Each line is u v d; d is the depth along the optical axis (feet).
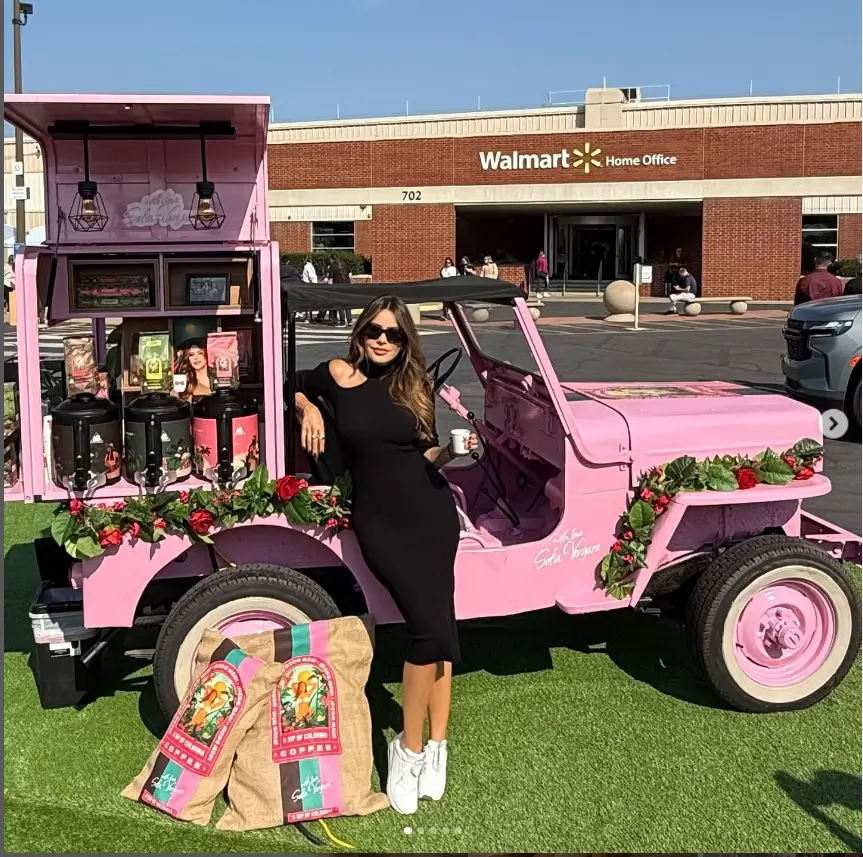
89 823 10.35
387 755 11.50
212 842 10.09
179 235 13.51
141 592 11.44
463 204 106.52
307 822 10.43
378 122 107.24
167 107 11.82
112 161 13.33
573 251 118.42
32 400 11.27
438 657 10.52
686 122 100.01
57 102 11.50
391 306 10.74
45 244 12.88
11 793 10.89
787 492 12.84
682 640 15.44
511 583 12.44
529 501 15.80
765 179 98.94
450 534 10.94
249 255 12.58
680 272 96.48
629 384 17.20
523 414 14.52
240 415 11.54
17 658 14.73
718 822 10.40
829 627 12.79
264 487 11.43
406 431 10.72
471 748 11.93
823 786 11.09
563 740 12.13
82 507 11.19
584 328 72.59
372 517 10.84
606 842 10.07
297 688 10.89
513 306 12.40
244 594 11.25
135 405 11.59
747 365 49.62
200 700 10.76
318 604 11.40
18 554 19.97
